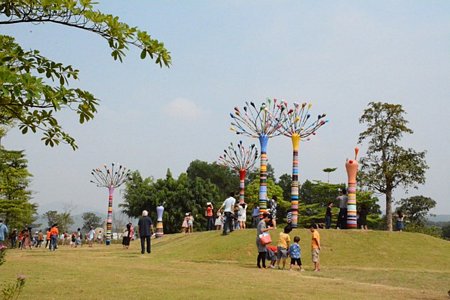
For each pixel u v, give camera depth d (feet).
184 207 210.18
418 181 166.09
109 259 73.77
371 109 173.27
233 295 37.58
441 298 41.19
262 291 40.32
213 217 124.67
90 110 18.11
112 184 163.94
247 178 271.28
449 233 268.82
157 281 45.39
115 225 259.39
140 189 220.84
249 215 205.36
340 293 41.75
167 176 221.25
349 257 75.77
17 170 144.97
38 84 15.60
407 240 84.79
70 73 18.62
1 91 14.92
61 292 37.58
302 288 44.06
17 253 94.38
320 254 77.25
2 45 17.15
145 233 85.87
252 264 70.59
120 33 18.42
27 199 156.35
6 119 17.58
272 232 87.04
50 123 17.83
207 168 270.26
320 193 214.69
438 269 70.28
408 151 169.17
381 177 168.04
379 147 171.32
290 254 64.80
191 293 38.06
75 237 157.48
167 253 83.76
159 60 19.60
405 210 225.15
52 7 16.94
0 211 150.61
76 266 58.65
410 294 43.37
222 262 72.59
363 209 101.35
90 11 17.67
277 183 271.49
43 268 55.06
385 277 58.29
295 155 99.71
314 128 101.14
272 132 104.63
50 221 236.84
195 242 88.99
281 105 102.68
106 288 40.09
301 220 201.87
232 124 106.42
